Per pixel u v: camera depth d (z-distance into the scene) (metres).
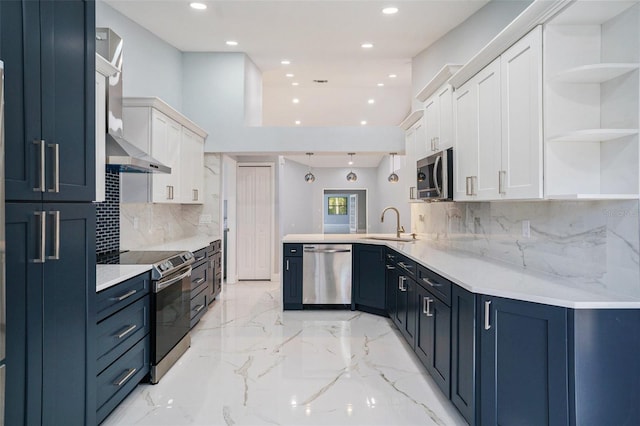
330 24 4.27
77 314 1.82
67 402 1.75
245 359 3.18
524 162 2.14
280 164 6.88
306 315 4.52
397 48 4.98
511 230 2.78
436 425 2.23
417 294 3.05
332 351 3.36
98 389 2.07
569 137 1.88
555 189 1.98
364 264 4.60
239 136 5.37
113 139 3.04
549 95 1.99
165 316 2.91
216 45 5.00
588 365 1.69
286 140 5.42
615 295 1.81
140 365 2.60
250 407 2.42
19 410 1.45
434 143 3.64
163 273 2.80
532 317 1.81
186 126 4.66
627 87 1.82
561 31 1.98
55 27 1.64
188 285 3.43
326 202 12.16
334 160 10.16
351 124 8.82
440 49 4.62
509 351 1.89
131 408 2.40
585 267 2.07
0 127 1.24
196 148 5.07
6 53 1.37
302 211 10.38
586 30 1.98
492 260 2.95
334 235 5.24
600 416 1.69
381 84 6.77
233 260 6.52
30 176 1.49
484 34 3.72
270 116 8.31
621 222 1.84
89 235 1.91
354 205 11.84
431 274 2.71
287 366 3.04
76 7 1.80
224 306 4.94
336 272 4.71
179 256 3.26
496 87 2.46
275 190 6.77
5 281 1.32
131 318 2.46
